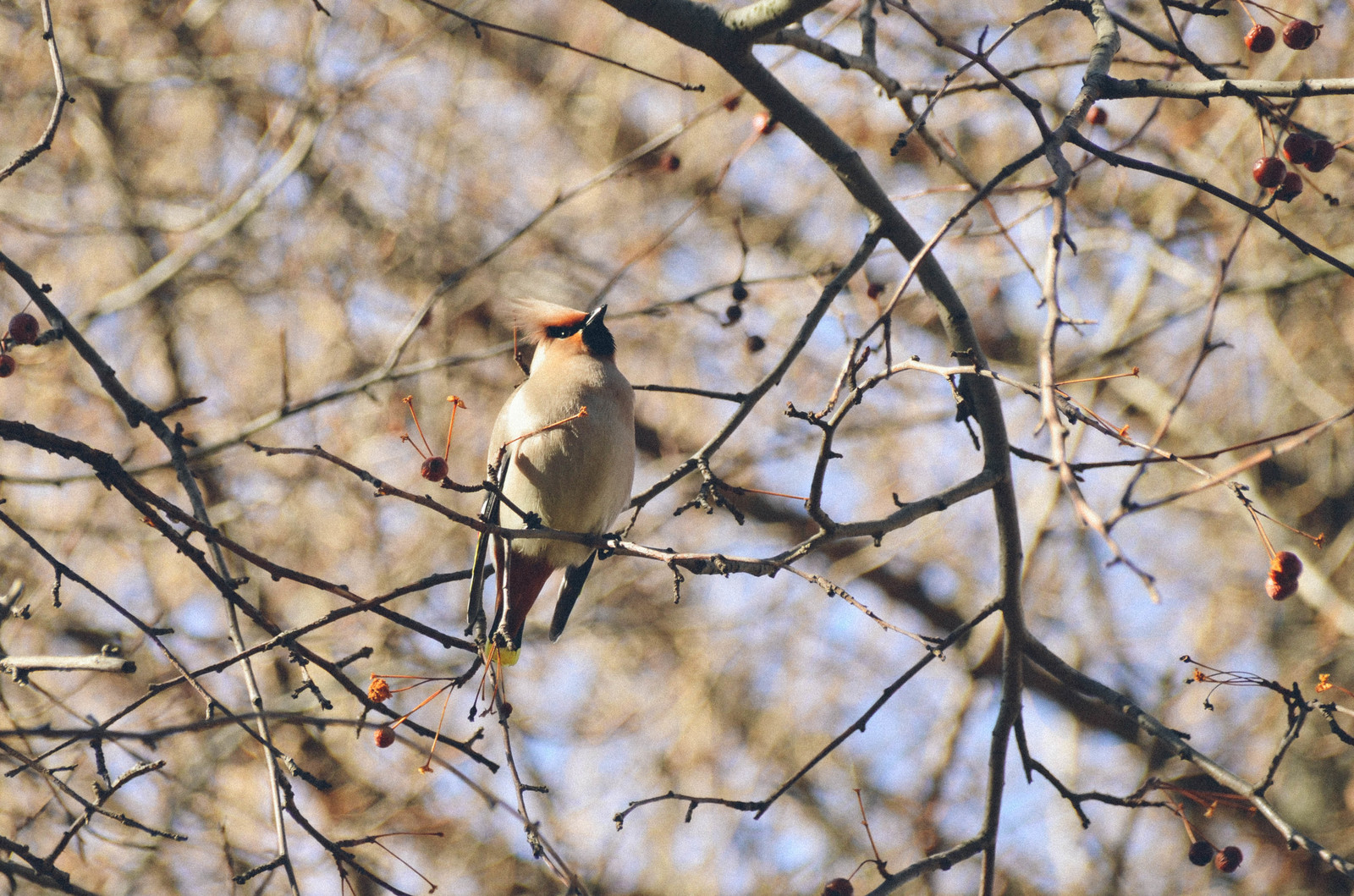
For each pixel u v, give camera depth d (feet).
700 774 45.11
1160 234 43.14
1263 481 44.57
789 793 45.14
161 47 49.65
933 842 43.60
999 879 43.32
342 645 43.24
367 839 19.75
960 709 45.34
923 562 47.93
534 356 28.89
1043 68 24.76
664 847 44.04
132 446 43.47
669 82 23.73
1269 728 42.75
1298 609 43.70
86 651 40.37
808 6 22.86
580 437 25.32
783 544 48.91
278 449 17.19
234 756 38.78
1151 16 38.09
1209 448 44.57
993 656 45.80
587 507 25.62
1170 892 42.68
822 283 36.11
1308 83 18.58
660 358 48.60
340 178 48.52
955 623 48.44
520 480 25.62
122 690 39.22
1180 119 42.70
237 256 47.93
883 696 22.06
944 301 24.80
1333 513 43.60
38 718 32.71
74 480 32.53
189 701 39.37
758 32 23.81
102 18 49.06
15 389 43.24
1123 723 44.50
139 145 49.78
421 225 48.96
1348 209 40.75
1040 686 45.39
